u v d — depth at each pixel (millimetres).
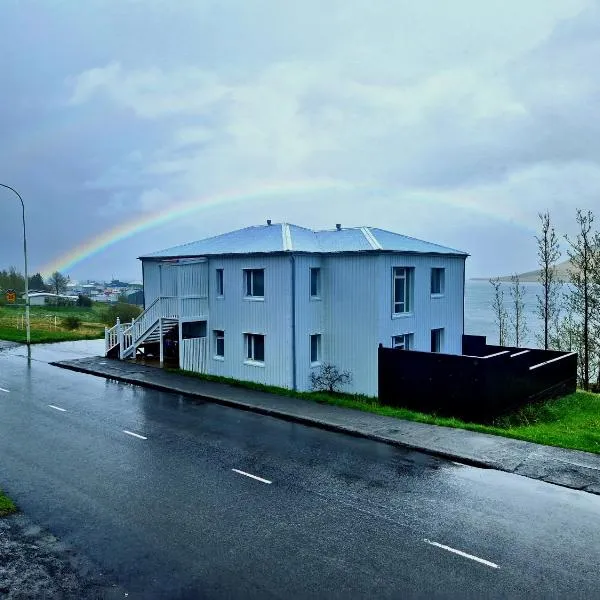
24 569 7586
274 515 9320
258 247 21062
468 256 23922
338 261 20156
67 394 18578
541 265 35594
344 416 15531
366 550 8172
